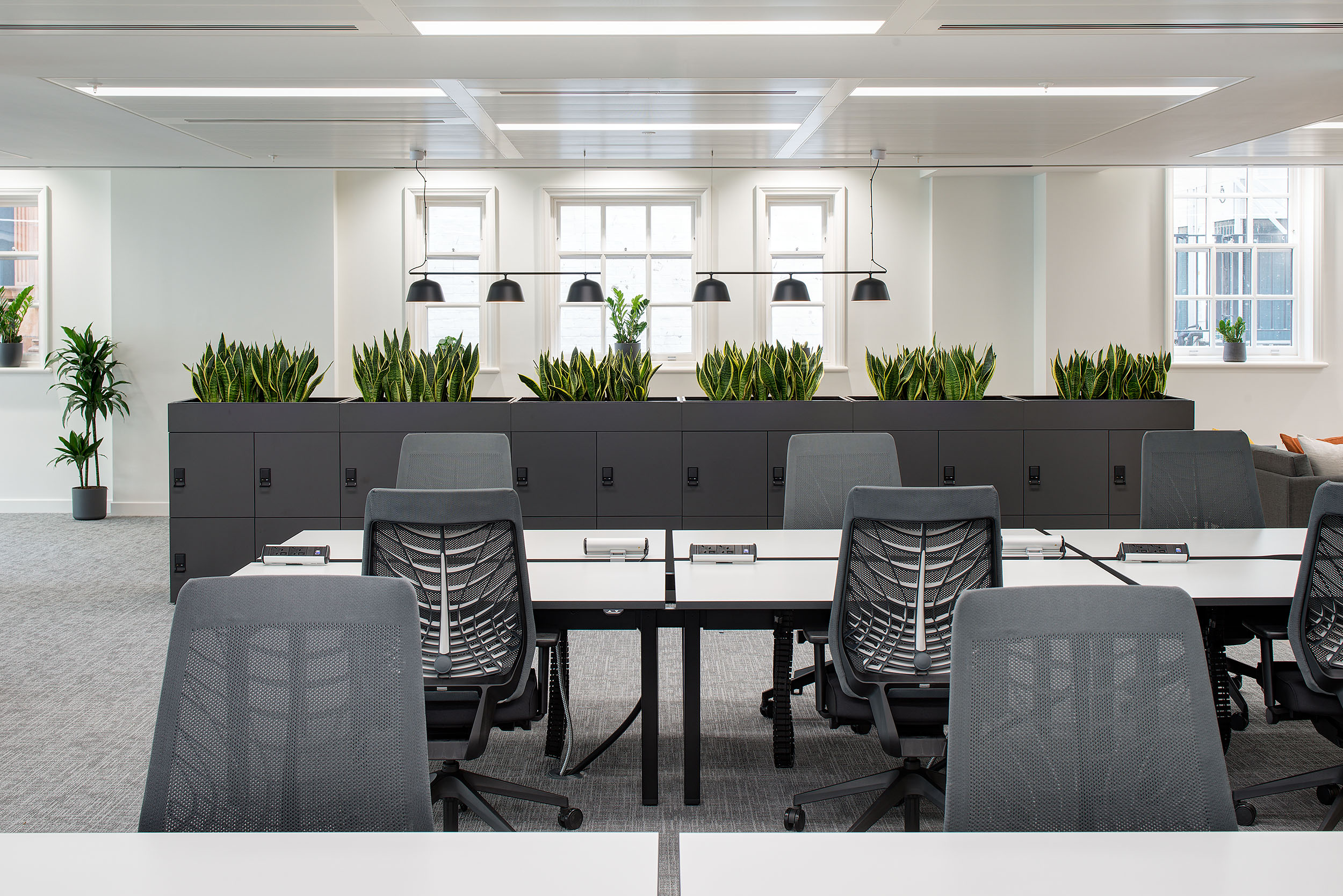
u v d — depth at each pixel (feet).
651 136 19.02
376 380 18.12
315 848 4.23
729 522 17.81
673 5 11.47
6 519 26.71
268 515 17.75
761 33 12.60
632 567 10.22
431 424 17.65
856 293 23.71
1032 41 12.91
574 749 11.37
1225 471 12.73
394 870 4.04
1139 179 27.04
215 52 13.21
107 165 22.04
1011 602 4.90
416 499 8.01
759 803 9.90
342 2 11.28
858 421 17.76
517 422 17.66
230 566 17.80
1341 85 15.26
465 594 8.20
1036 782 4.83
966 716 4.83
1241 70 14.32
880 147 20.51
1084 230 27.09
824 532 12.09
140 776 10.59
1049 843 4.28
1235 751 11.16
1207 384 28.12
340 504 17.72
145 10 11.48
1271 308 28.96
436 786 8.68
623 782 10.41
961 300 27.55
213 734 4.96
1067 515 17.95
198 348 26.91
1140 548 10.36
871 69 14.23
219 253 26.78
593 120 17.70
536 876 3.99
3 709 12.60
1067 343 27.25
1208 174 28.71
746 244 27.71
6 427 27.58
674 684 13.71
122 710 12.59
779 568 10.14
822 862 4.10
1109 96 15.98
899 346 27.81
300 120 17.40
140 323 26.81
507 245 27.50
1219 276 28.94
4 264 27.81
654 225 28.14
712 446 17.75
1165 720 4.84
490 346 27.68
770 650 15.39
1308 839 4.32
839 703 8.63
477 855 4.16
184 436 17.69
